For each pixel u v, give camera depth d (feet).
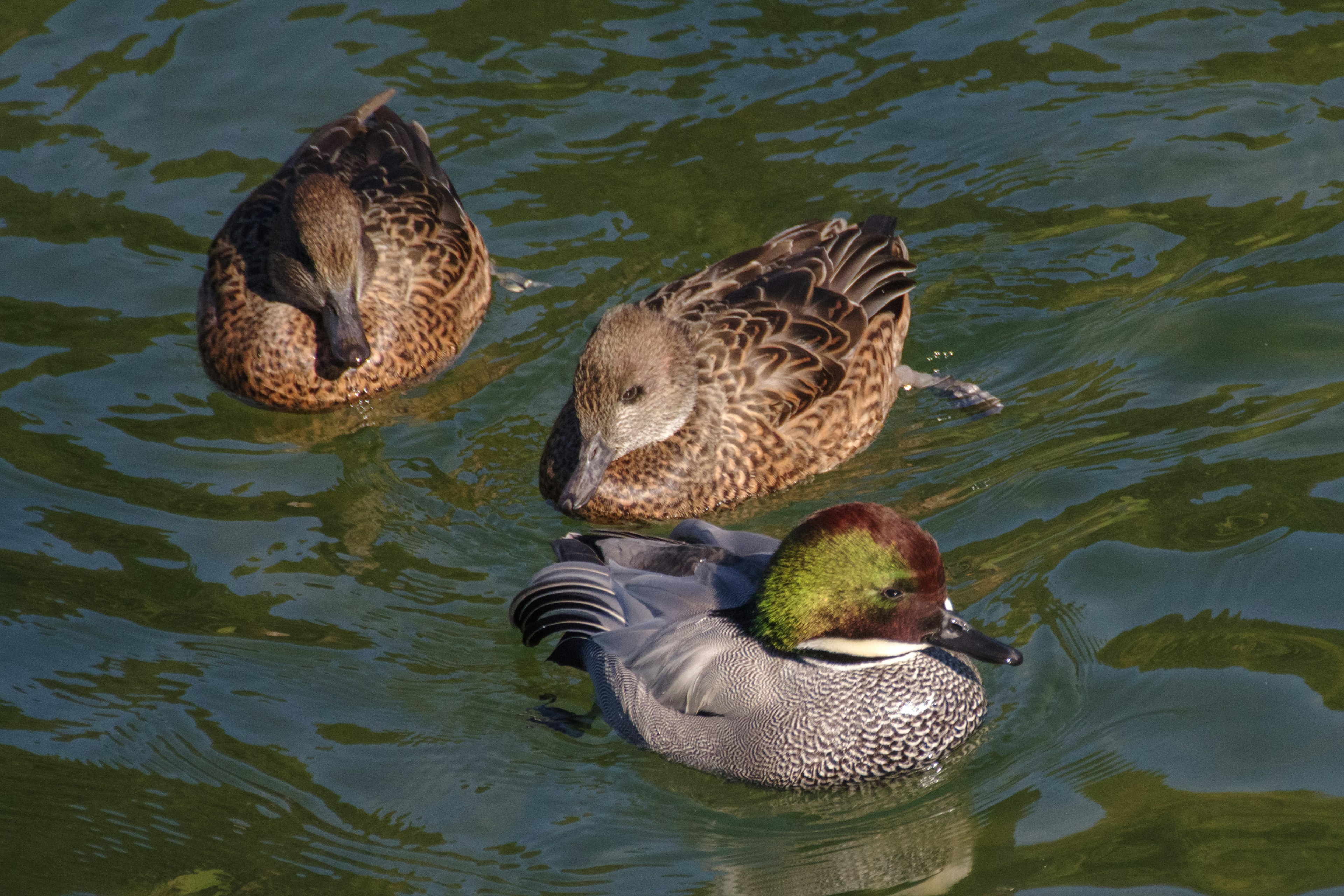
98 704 36.47
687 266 50.72
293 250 46.83
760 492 43.88
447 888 31.65
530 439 46.42
